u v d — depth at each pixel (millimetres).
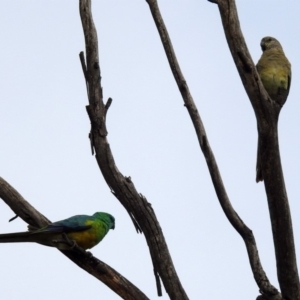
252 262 10805
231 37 10305
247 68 10195
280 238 10406
